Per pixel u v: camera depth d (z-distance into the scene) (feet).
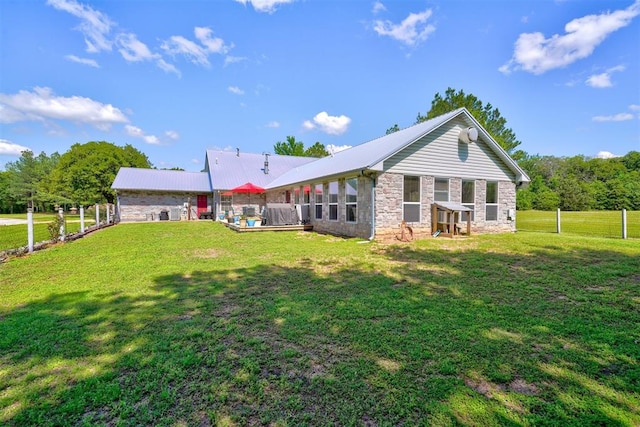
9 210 162.50
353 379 7.94
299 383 7.80
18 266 21.40
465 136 40.40
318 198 49.24
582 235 38.63
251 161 90.99
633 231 43.45
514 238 35.40
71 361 8.90
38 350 9.50
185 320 11.85
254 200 80.02
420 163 38.58
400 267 20.97
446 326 11.10
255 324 11.45
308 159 98.53
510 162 43.80
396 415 6.64
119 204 76.64
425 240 34.60
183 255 25.76
